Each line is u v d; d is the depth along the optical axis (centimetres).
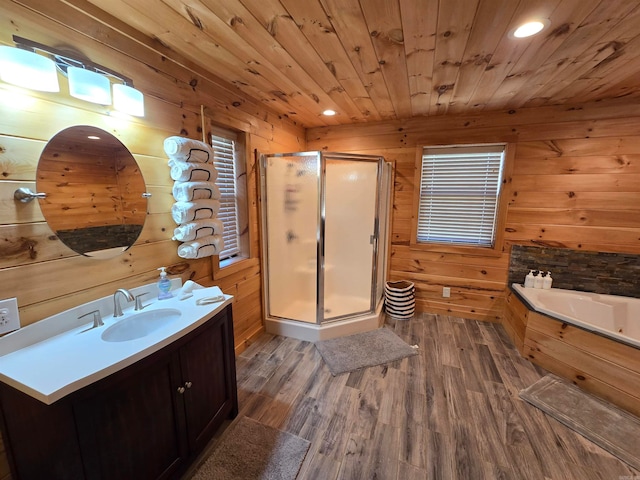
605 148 257
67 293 129
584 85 216
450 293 333
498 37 148
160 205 173
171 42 161
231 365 175
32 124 113
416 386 212
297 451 158
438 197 325
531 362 242
